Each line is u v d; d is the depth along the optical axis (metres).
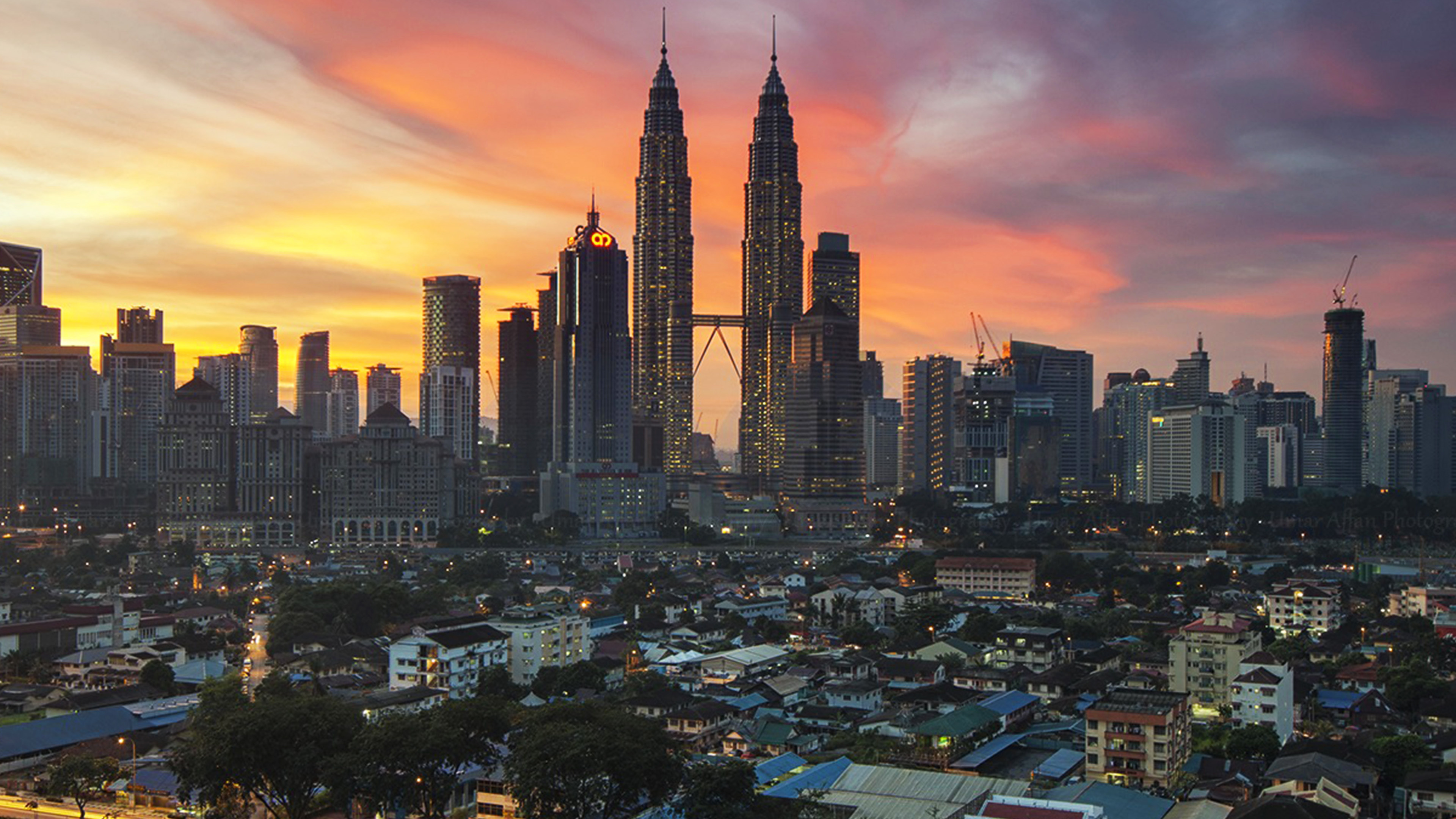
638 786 195.50
